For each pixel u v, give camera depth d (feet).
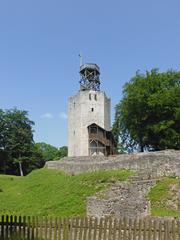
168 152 121.19
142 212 95.50
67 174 146.51
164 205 102.83
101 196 96.17
